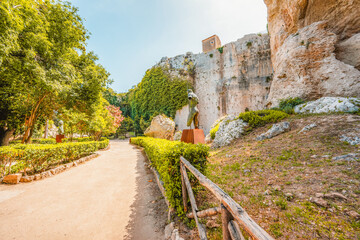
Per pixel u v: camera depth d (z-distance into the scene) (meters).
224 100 29.86
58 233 2.93
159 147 5.41
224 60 30.72
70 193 4.83
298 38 12.29
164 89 35.75
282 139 6.74
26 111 10.77
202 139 8.87
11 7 4.88
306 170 3.84
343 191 2.73
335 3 10.88
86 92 11.00
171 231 2.73
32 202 4.21
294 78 12.03
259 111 10.60
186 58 35.22
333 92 9.85
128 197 4.54
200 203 3.20
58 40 8.39
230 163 5.75
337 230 2.03
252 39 28.22
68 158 8.68
